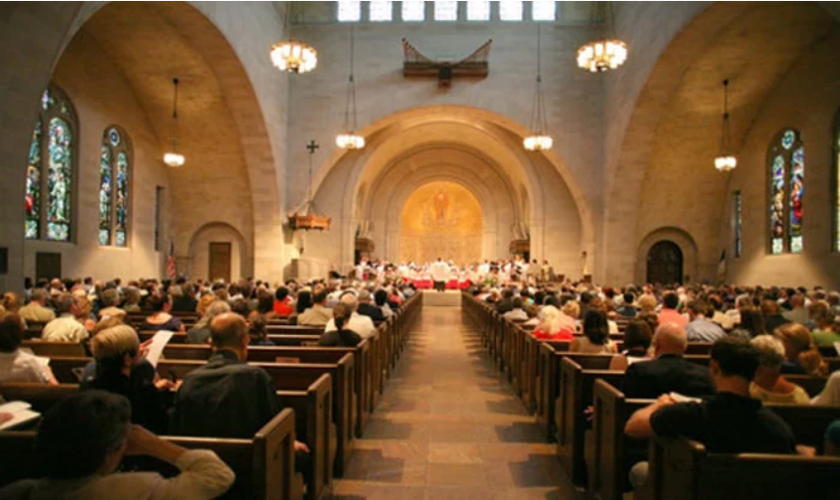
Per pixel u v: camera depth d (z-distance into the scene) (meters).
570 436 5.27
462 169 34.19
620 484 4.17
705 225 23.52
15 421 3.61
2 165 9.98
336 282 16.69
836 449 3.07
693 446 2.84
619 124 21.12
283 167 23.06
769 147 20.03
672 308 8.59
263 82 20.72
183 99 20.89
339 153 23.83
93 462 2.14
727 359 3.06
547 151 23.38
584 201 23.16
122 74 19.81
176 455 2.57
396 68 23.23
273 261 22.77
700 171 22.53
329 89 23.41
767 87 19.17
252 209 23.25
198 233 24.72
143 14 16.23
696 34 15.95
